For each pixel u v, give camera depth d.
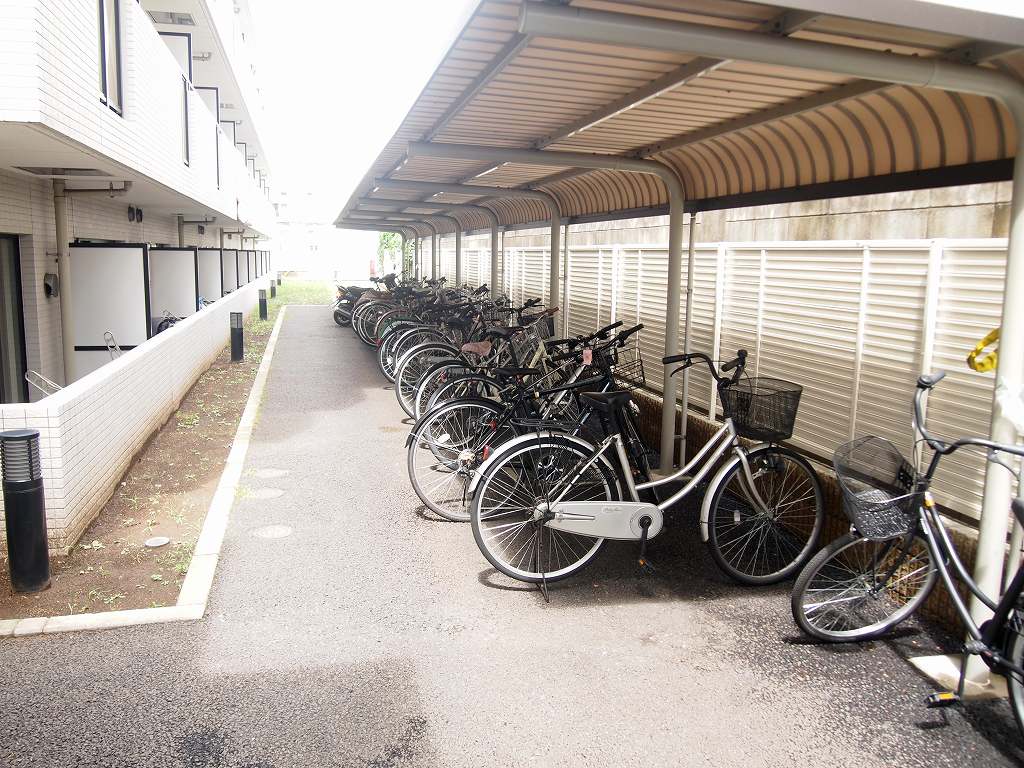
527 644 3.45
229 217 14.93
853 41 2.94
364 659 3.29
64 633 3.44
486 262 14.65
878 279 4.19
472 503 4.02
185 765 2.57
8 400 7.27
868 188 4.04
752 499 4.19
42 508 3.79
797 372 4.93
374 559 4.38
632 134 5.15
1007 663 2.76
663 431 5.66
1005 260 3.43
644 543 4.06
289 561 4.32
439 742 2.73
